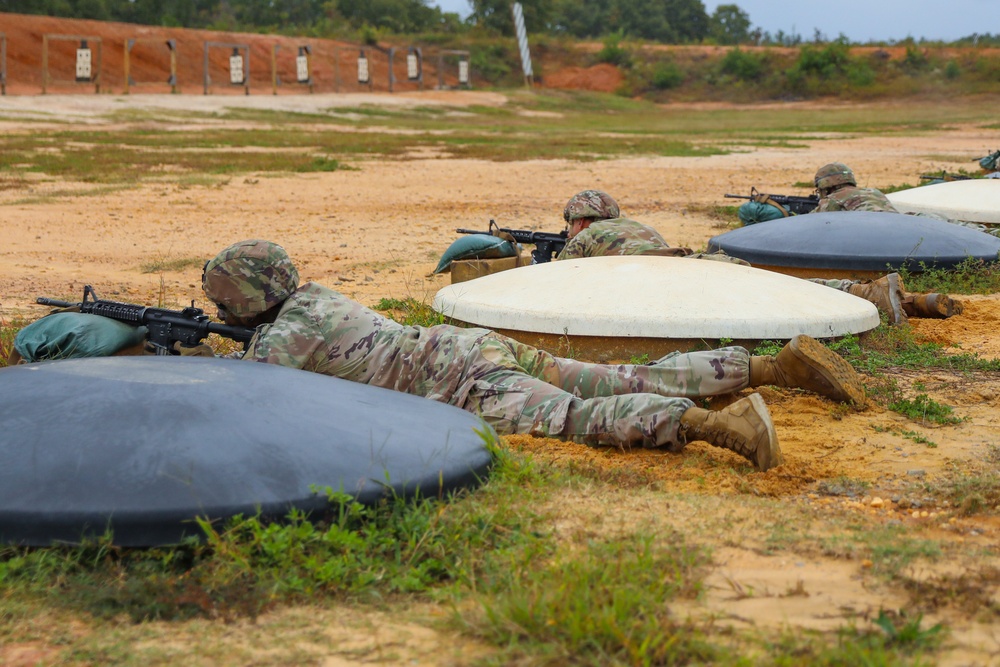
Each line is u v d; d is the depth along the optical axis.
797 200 12.88
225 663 2.83
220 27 83.44
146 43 62.28
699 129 45.66
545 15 98.69
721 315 6.54
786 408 5.66
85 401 3.96
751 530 3.78
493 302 7.00
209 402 3.99
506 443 4.65
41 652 2.89
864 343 7.16
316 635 2.99
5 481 3.56
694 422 4.71
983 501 4.09
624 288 6.86
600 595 3.04
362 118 48.09
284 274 5.13
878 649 2.73
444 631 2.98
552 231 14.54
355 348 5.06
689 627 2.94
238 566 3.31
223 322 5.41
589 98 72.56
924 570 3.39
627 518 3.87
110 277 10.70
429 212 16.81
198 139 31.50
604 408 4.85
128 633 3.01
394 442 4.03
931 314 8.13
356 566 3.35
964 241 9.67
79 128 34.72
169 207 16.97
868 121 51.88
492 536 3.63
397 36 87.31
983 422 5.53
